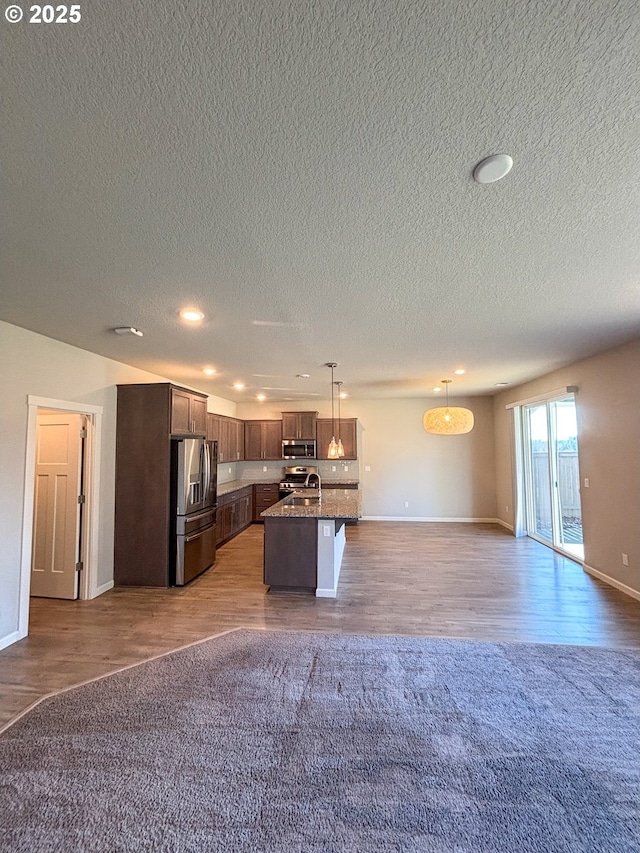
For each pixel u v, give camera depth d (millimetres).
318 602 3980
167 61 1021
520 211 1721
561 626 3400
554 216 1766
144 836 1571
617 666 2773
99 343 3787
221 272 2279
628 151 1357
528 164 1420
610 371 4281
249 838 1562
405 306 2873
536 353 4395
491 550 5930
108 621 3545
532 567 5090
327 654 2955
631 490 4027
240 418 8547
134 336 3561
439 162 1403
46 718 2262
